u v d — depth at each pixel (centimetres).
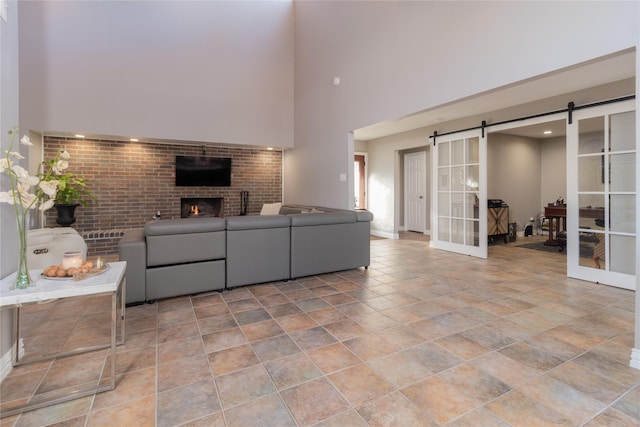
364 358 195
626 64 287
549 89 358
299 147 623
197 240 304
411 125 555
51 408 151
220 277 316
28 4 458
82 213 533
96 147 540
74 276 172
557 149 678
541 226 698
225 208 650
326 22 524
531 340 216
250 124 610
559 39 235
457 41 312
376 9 414
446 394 160
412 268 414
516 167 664
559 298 297
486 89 286
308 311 270
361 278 368
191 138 563
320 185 550
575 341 214
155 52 534
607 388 164
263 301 294
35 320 255
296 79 633
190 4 558
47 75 467
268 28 622
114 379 164
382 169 687
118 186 557
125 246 278
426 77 346
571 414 146
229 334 228
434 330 232
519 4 260
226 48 588
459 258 475
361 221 396
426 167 734
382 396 159
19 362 189
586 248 350
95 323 250
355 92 457
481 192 469
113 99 507
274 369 183
